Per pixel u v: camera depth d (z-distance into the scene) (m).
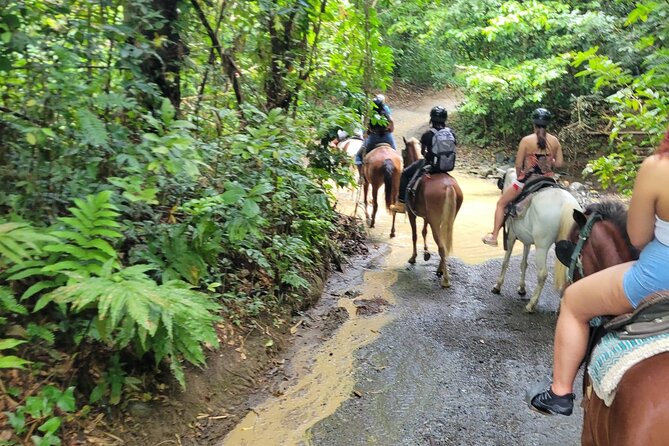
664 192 2.37
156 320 3.54
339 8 8.10
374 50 8.43
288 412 4.60
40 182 3.98
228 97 6.39
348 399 4.80
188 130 5.07
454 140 7.34
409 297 7.05
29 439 3.39
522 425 4.49
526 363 5.46
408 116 21.06
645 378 2.36
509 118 16.45
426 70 24.70
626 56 12.11
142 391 4.20
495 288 7.21
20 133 3.92
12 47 3.71
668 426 2.23
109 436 3.79
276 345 5.51
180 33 5.45
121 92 4.44
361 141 11.89
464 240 9.35
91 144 3.93
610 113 14.05
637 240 2.55
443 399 4.84
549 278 7.74
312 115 7.52
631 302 2.59
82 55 4.30
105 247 3.64
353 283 7.47
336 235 8.85
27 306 3.86
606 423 2.54
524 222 6.59
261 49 7.12
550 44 13.99
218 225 4.73
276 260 6.10
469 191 12.98
